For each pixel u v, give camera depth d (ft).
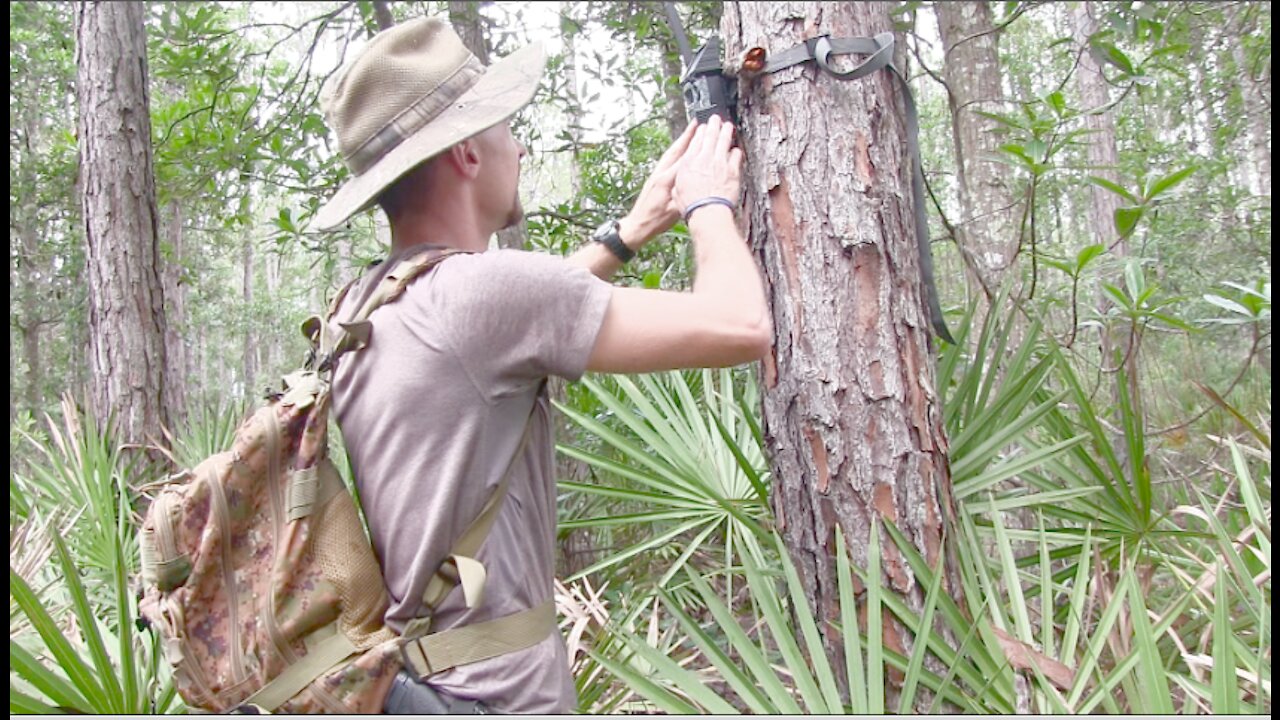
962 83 17.40
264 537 3.72
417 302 3.83
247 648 3.62
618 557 7.28
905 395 5.34
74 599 5.05
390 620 3.69
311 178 14.40
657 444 7.73
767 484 7.47
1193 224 17.92
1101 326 10.39
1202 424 12.81
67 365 37.37
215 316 55.52
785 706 4.45
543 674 3.83
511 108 4.06
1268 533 5.35
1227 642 4.23
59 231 30.68
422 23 4.31
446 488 3.61
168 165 15.64
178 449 12.84
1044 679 4.52
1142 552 7.02
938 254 22.57
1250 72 16.21
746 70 5.41
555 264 3.78
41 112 30.99
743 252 4.16
